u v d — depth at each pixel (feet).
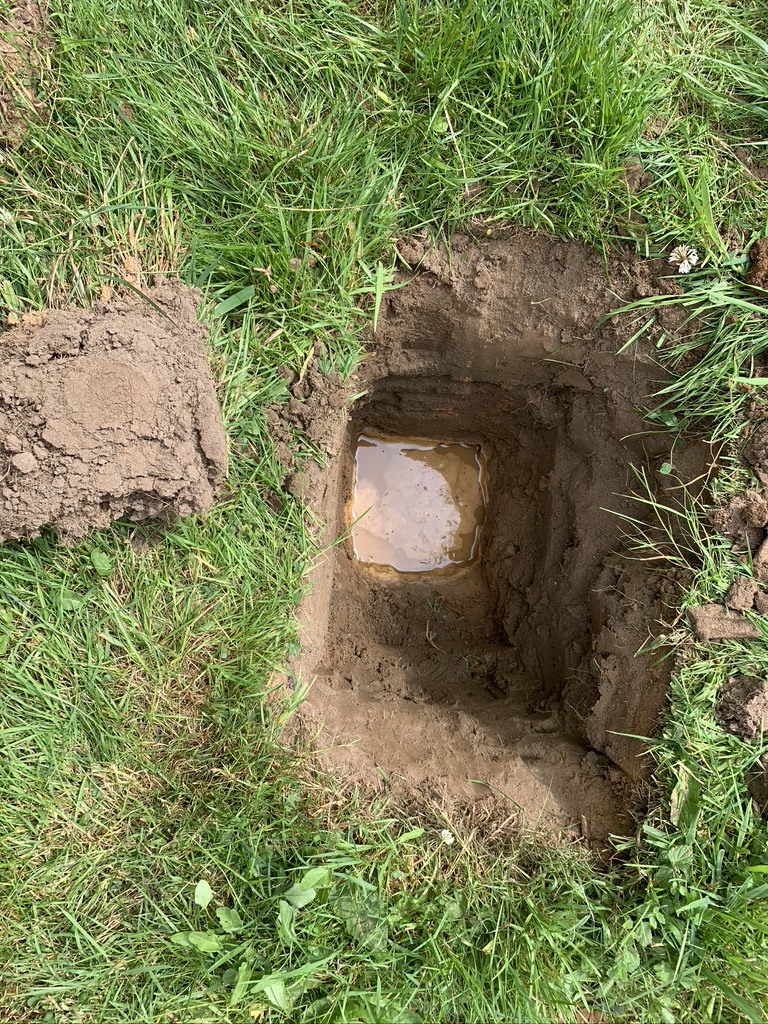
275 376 1.86
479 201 1.86
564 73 1.79
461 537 2.56
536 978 1.71
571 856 1.82
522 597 2.31
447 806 1.81
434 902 1.76
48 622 1.79
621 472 2.02
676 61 1.86
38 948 1.72
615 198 1.83
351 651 2.22
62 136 1.78
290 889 1.70
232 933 1.72
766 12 1.91
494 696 2.20
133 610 1.82
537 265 1.90
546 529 2.22
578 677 2.02
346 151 1.82
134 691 1.81
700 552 1.86
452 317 1.94
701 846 1.79
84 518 1.70
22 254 1.77
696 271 1.83
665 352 1.87
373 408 2.30
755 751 1.79
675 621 1.84
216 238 1.82
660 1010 1.75
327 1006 1.68
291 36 1.81
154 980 1.71
